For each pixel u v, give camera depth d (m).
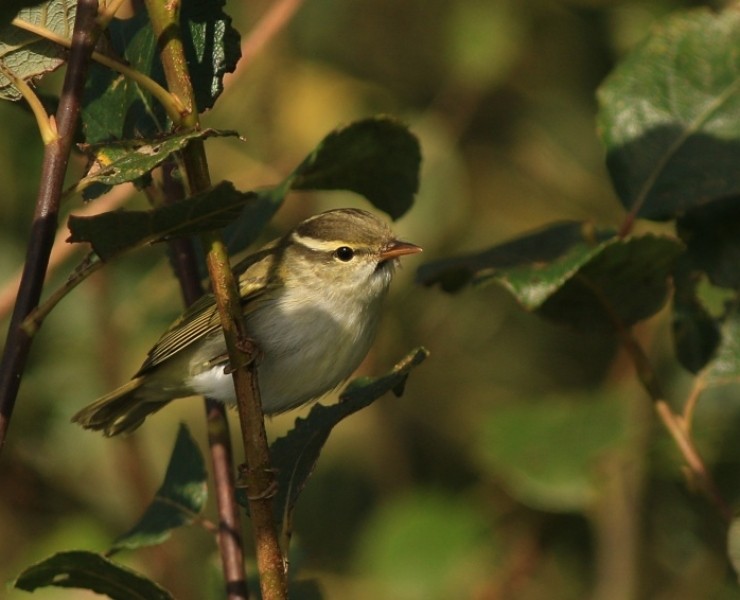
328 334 9.40
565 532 12.05
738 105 8.05
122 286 12.57
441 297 13.69
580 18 13.89
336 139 7.91
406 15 14.41
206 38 6.32
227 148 13.55
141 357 12.47
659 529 11.52
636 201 7.93
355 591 12.89
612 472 10.43
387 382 6.61
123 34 6.87
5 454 12.42
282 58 13.79
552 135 14.38
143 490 12.07
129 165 5.33
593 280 7.71
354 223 9.62
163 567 11.60
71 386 12.48
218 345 9.06
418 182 8.42
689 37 8.23
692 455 7.92
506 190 14.42
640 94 8.15
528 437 10.32
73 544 11.69
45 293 12.34
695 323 8.06
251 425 5.64
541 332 14.07
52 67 6.21
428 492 11.78
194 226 5.52
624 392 10.63
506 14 13.92
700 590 11.40
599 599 11.02
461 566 11.30
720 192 7.83
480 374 13.98
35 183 12.71
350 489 13.77
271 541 5.68
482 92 14.06
